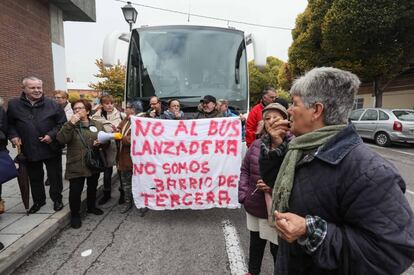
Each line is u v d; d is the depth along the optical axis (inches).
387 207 47.6
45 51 487.5
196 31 226.2
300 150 59.2
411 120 470.9
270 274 126.4
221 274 125.9
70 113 249.9
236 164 182.1
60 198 183.3
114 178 275.1
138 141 181.8
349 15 536.7
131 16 362.9
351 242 49.3
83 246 149.3
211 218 188.4
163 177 182.5
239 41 227.3
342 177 52.2
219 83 218.2
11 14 394.0
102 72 741.3
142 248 147.7
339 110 55.1
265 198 103.4
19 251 133.0
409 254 46.4
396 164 351.6
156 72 219.8
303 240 52.6
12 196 206.7
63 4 518.6
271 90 197.2
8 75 386.6
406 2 505.0
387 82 658.8
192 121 180.7
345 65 634.8
